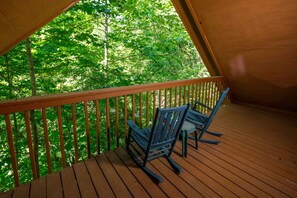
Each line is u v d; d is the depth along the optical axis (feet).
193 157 7.48
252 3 7.66
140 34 15.47
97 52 14.20
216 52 11.93
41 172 12.01
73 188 5.57
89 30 13.17
